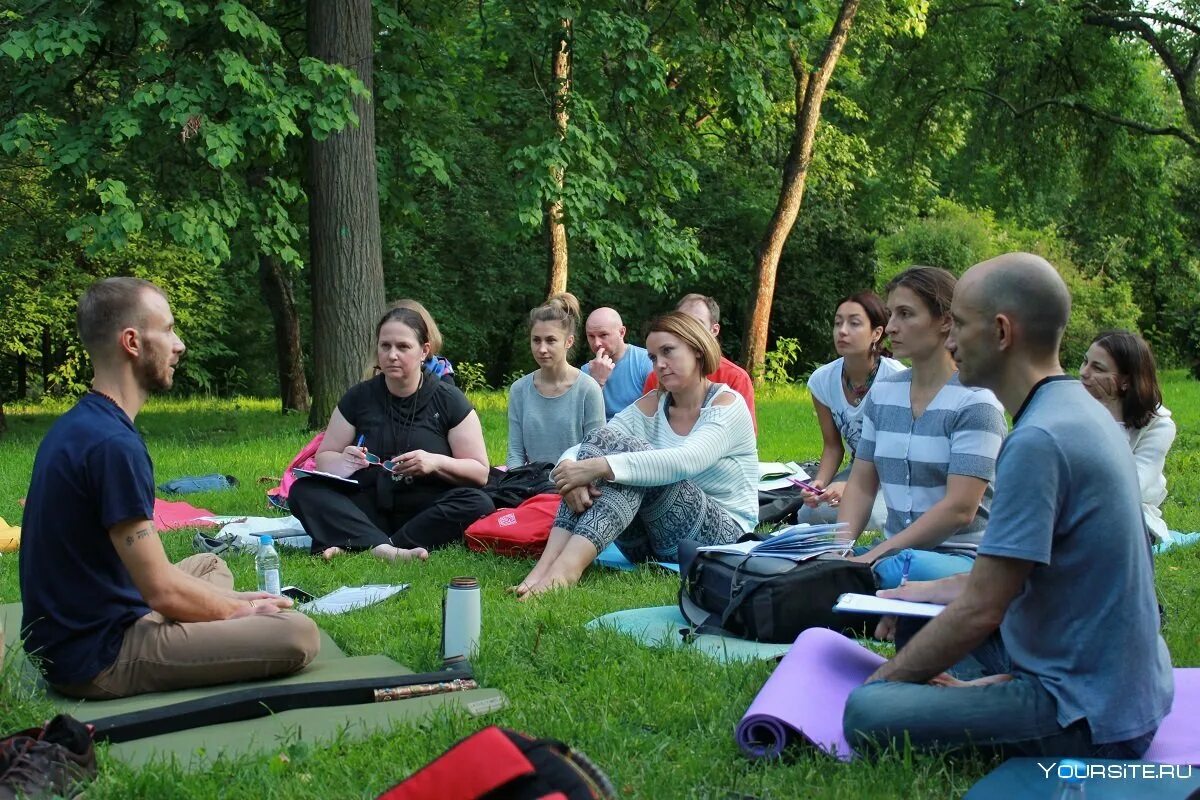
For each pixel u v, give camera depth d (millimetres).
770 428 14578
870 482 5094
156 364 3719
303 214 15273
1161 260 32906
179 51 12391
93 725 3250
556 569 5383
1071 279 34031
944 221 32844
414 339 6559
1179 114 24344
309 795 2895
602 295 28578
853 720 3098
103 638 3656
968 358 3039
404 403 6656
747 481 5945
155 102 11398
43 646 3637
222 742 3270
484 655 4090
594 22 14164
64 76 12328
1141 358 6266
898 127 23703
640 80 14602
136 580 3639
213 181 12570
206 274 22891
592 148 14773
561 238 17906
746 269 28359
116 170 12281
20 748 2863
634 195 15914
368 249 12812
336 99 12000
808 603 4367
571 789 2170
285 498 7836
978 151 23438
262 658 3826
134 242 20578
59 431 3635
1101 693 2895
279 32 13727
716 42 15734
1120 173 23078
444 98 14773
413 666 4121
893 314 4754
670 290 28500
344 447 6688
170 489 9094
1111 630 2896
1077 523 2887
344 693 3639
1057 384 2975
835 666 3545
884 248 31875
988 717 2982
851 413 6488
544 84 15922
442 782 2232
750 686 3721
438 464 6430
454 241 26797
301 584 5547
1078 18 21078
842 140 24609
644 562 5988
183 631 3752
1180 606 5012
